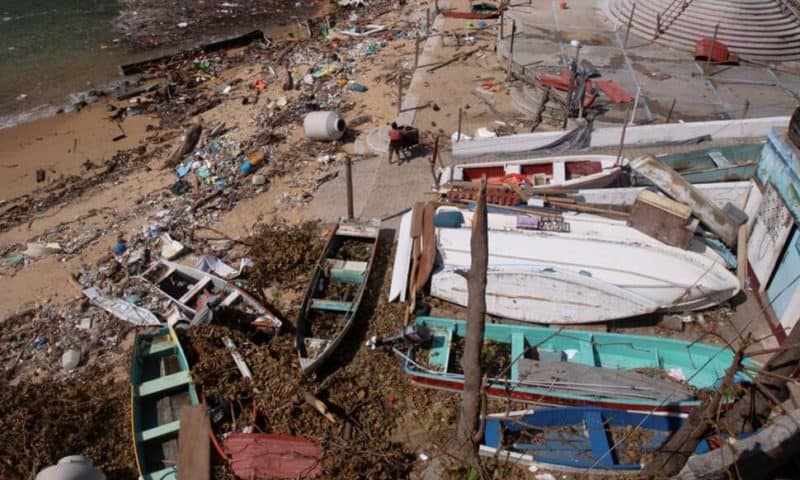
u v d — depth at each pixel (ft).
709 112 67.97
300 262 49.08
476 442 28.86
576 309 42.45
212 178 61.52
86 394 39.32
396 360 40.73
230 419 37.11
